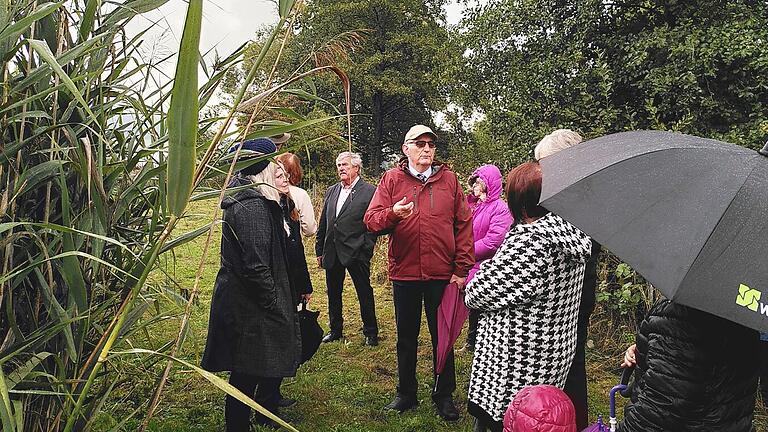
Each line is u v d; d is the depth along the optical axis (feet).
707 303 3.93
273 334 8.79
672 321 4.66
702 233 4.19
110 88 4.80
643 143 5.39
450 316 10.11
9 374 3.99
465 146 55.11
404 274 10.63
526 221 7.18
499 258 6.99
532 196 7.03
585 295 7.82
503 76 19.89
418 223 10.34
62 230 3.61
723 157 4.69
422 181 10.62
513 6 19.10
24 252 4.34
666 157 4.89
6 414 3.37
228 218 8.42
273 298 8.59
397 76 91.56
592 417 11.08
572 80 17.19
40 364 4.49
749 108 15.84
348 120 4.67
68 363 4.69
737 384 4.67
